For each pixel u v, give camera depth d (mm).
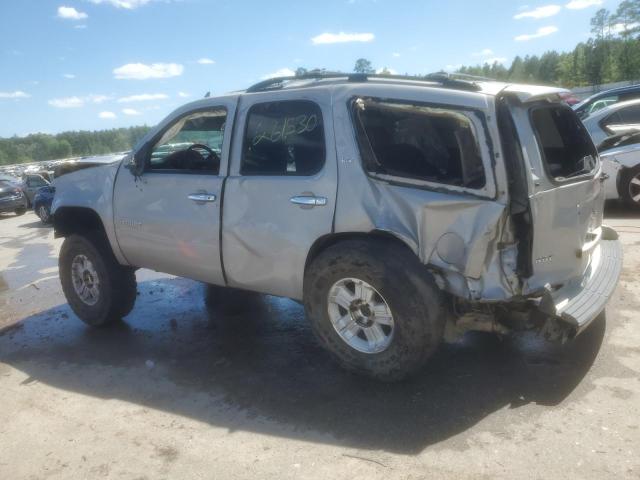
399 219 3518
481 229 3258
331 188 3762
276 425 3486
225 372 4281
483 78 4082
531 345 4320
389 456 3092
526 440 3148
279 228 4000
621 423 3246
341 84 3863
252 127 4203
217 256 4391
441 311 3512
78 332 5438
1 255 10695
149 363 4539
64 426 3680
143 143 4824
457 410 3494
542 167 3357
